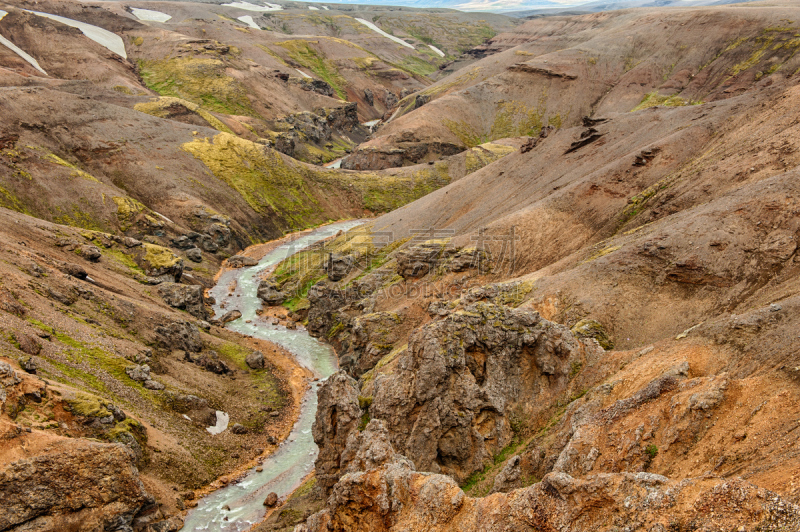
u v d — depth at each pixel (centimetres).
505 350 4700
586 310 6100
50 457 4312
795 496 1906
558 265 7756
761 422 2611
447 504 2858
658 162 9319
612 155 11356
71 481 4325
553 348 4638
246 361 8756
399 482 3103
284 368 9081
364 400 4981
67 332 6644
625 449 3075
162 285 10100
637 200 8631
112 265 10100
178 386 7056
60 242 9481
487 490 3944
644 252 6462
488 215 11881
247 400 7706
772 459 2319
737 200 6347
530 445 4075
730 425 2742
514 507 2605
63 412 5084
